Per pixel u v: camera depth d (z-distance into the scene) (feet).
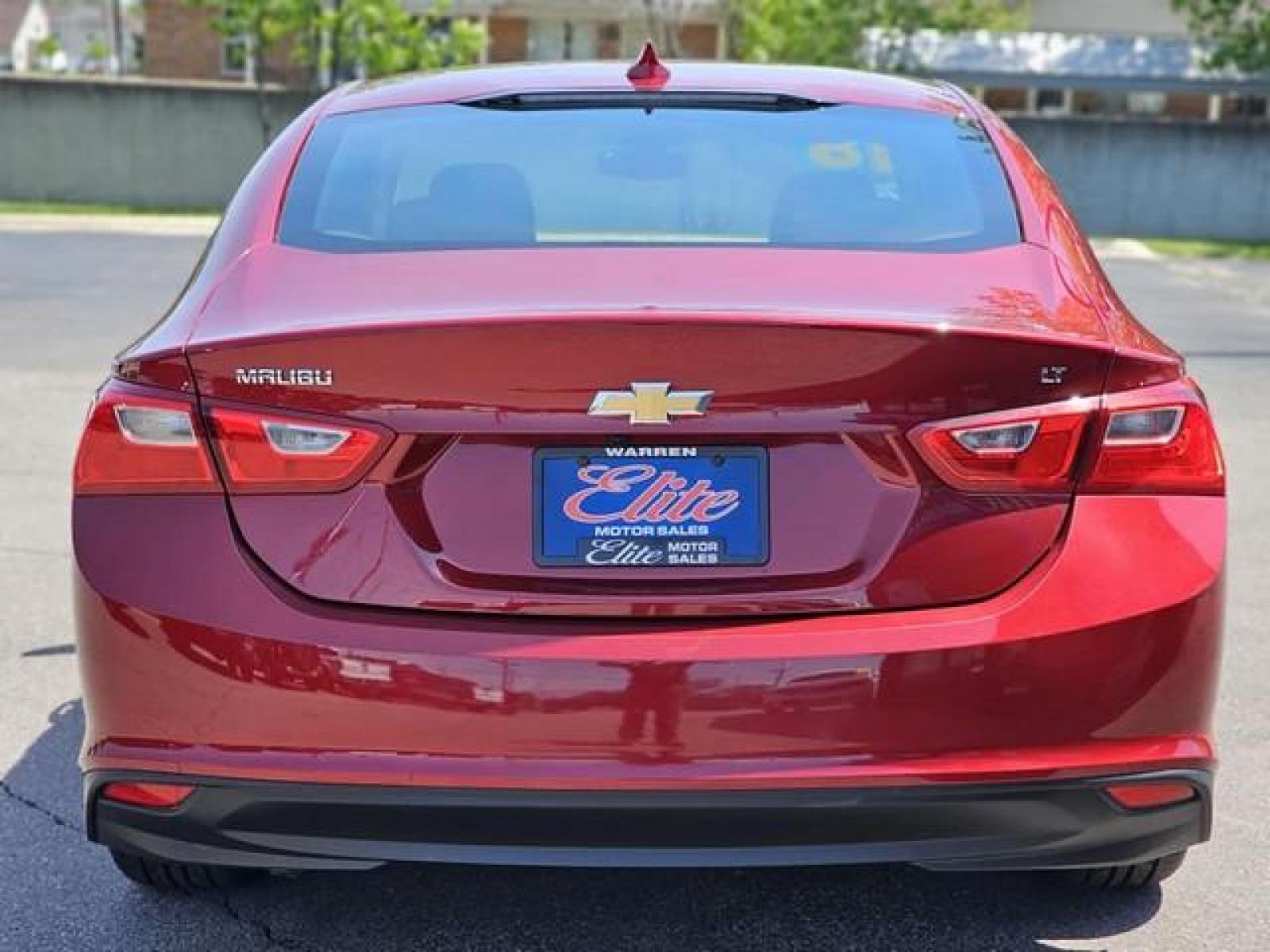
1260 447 24.31
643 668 7.39
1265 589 16.83
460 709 7.43
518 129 10.39
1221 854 10.55
